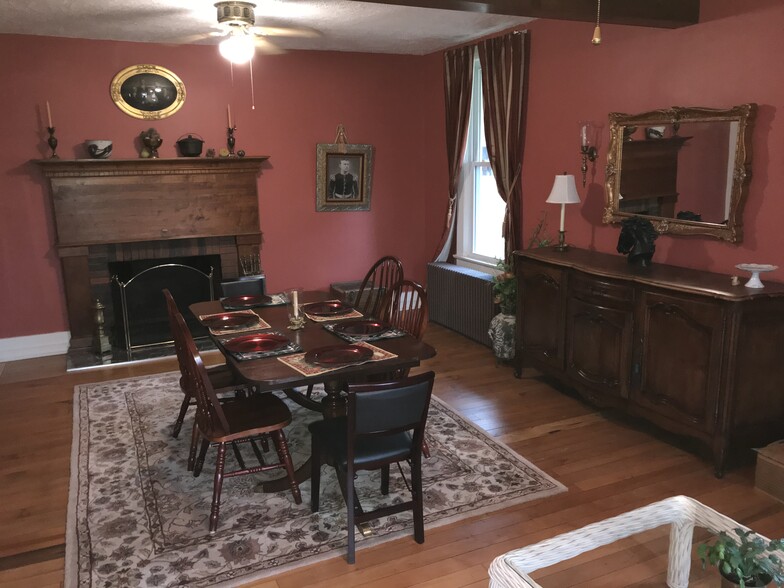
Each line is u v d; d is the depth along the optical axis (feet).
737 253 11.02
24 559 8.28
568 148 14.51
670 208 11.99
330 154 19.12
